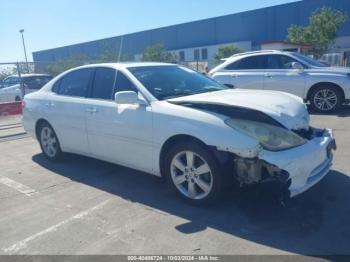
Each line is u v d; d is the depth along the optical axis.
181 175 3.99
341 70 9.15
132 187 4.63
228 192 4.12
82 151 5.23
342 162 5.06
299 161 3.37
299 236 3.20
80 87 5.23
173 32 52.22
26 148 7.25
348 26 37.62
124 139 4.43
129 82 4.52
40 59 67.81
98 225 3.63
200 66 22.62
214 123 3.56
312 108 9.55
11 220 3.88
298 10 41.69
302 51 27.98
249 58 10.16
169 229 3.46
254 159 3.39
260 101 3.87
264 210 3.72
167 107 3.99
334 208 3.68
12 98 15.66
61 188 4.75
